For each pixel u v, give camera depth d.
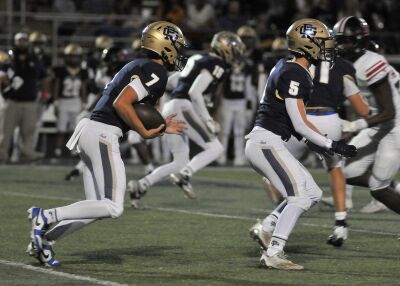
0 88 33.66
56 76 36.59
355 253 16.20
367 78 17.44
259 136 14.65
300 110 14.21
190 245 16.89
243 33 32.47
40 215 14.17
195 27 42.09
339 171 17.06
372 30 41.78
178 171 22.69
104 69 29.19
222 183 29.25
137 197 22.31
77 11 44.44
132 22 43.12
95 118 14.55
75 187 27.16
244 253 16.06
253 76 35.84
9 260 15.12
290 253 16.17
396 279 13.80
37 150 38.88
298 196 14.46
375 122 17.36
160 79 14.35
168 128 14.58
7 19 42.28
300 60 14.71
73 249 16.28
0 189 26.41
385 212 21.92
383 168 17.70
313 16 41.34
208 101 23.48
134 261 15.19
